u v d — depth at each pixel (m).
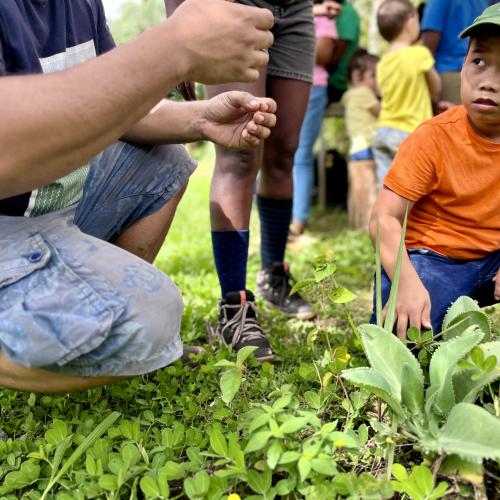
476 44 1.79
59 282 1.39
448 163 1.94
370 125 4.75
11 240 1.43
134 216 1.98
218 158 2.32
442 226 2.02
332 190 5.62
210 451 1.55
